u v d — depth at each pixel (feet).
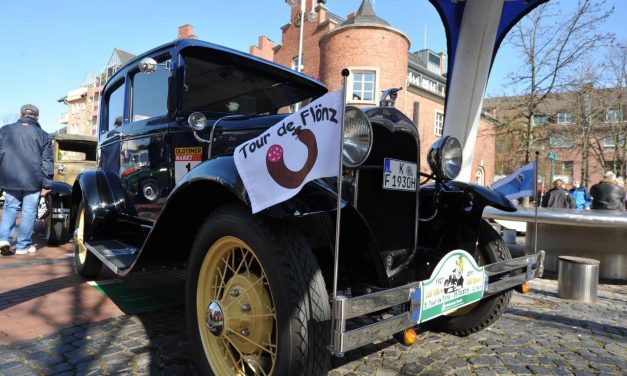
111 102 15.16
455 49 17.74
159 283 14.52
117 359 8.55
